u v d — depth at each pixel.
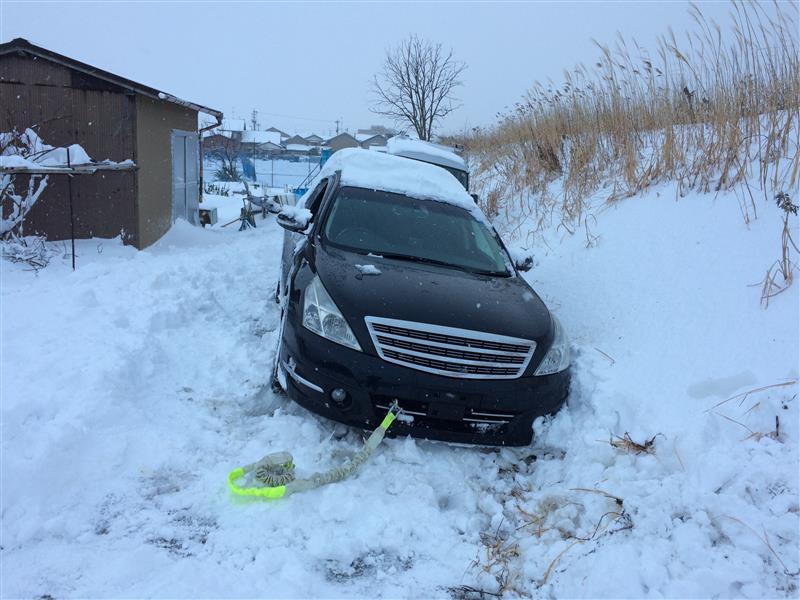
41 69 8.50
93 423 3.56
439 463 3.73
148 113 9.58
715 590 2.49
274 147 56.69
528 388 3.81
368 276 4.12
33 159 7.16
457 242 5.05
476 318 3.85
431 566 2.88
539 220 8.62
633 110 9.05
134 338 4.82
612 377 4.36
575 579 2.72
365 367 3.61
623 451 3.64
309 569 2.76
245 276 7.93
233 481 3.23
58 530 2.82
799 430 3.27
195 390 4.41
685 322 4.59
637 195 7.09
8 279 6.32
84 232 8.95
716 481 3.08
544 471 3.75
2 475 2.96
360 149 6.26
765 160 5.64
